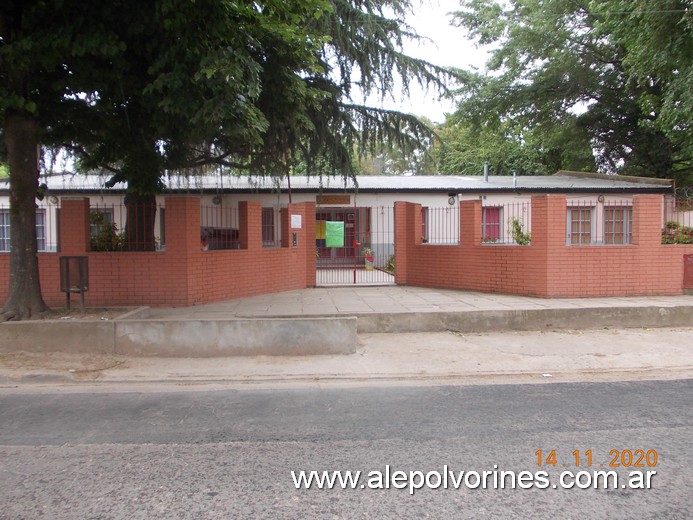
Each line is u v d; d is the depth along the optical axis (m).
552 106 20.77
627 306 8.67
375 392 5.51
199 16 6.01
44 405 5.07
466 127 23.27
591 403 5.07
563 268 9.91
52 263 9.73
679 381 5.89
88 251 9.69
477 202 11.23
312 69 8.31
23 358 6.50
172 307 9.54
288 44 7.13
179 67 6.13
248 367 6.41
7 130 7.33
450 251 11.73
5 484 3.41
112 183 10.94
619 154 22.28
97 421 4.62
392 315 8.38
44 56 6.09
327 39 7.73
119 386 5.75
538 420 4.59
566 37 19.11
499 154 27.67
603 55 19.11
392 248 17.66
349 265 14.97
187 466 3.68
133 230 9.84
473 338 7.97
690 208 10.83
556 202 9.84
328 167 14.70
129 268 9.62
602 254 9.98
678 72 13.25
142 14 6.12
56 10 6.18
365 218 17.78
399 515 3.02
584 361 6.70
